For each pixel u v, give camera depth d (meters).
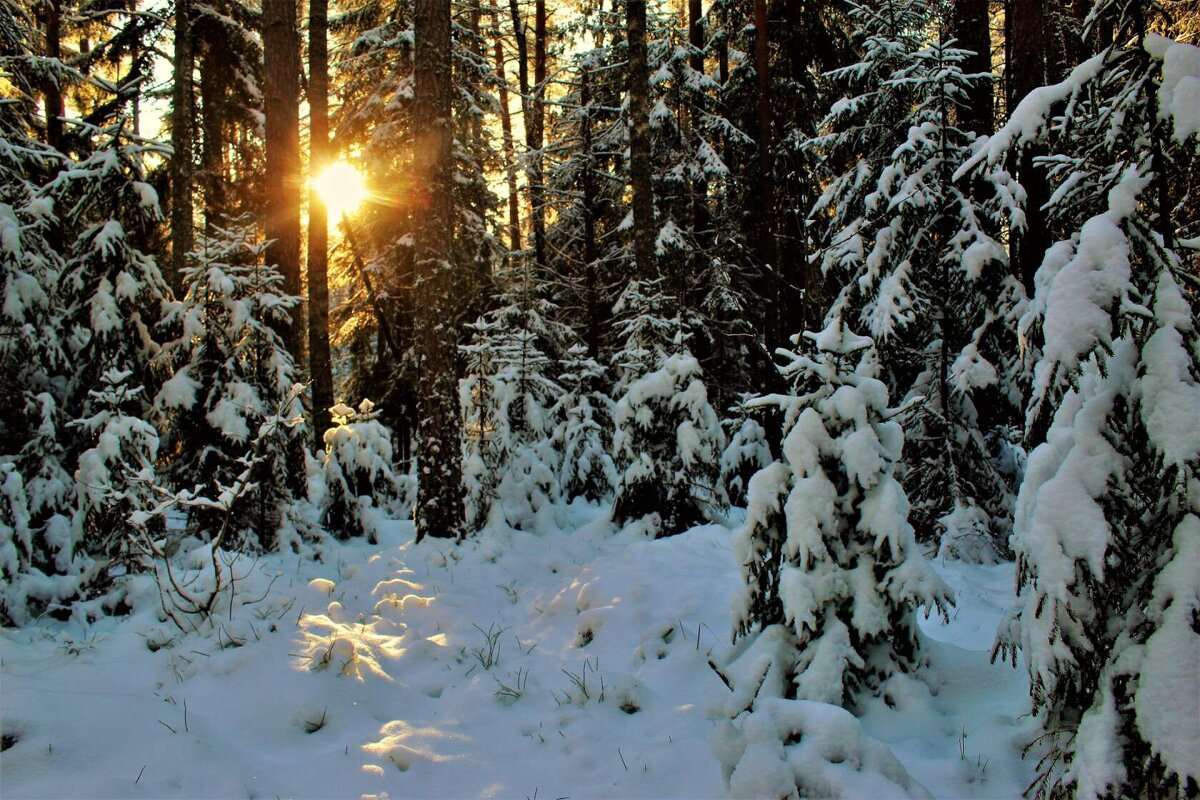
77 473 5.41
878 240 7.51
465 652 5.13
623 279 15.21
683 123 14.99
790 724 3.20
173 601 4.69
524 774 3.56
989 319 7.04
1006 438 7.55
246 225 7.77
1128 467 2.79
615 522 8.51
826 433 3.96
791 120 13.39
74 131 12.78
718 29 15.12
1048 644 2.80
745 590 4.12
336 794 3.31
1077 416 2.88
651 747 3.68
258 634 4.70
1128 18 3.02
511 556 7.52
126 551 5.12
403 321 16.41
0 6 9.83
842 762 3.01
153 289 6.86
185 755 3.31
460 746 3.81
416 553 7.49
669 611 5.32
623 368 9.20
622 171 15.89
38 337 6.02
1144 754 2.50
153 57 14.60
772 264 11.54
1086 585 2.75
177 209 12.99
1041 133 3.28
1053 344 2.82
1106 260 2.80
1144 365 2.75
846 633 3.71
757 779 2.92
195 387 6.88
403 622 5.73
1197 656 2.42
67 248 7.58
